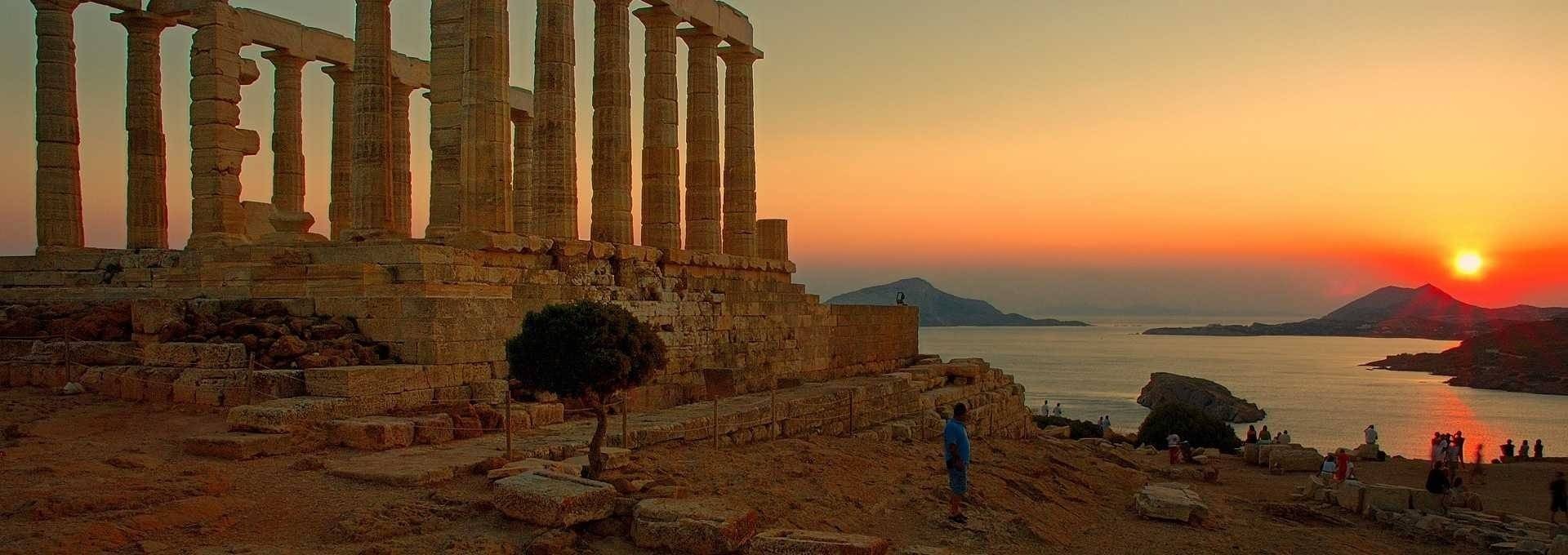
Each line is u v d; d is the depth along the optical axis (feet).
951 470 69.26
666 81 124.77
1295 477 143.84
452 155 104.42
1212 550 76.28
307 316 83.56
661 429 76.79
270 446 62.44
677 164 125.70
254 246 96.58
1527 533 93.86
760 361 124.98
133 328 84.23
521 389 83.35
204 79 119.03
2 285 116.37
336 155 139.54
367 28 103.14
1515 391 535.19
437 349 78.79
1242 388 577.02
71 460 59.57
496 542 48.52
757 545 51.47
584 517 51.88
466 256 91.50
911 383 127.34
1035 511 78.13
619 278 110.01
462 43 102.73
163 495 50.80
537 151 108.99
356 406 70.74
